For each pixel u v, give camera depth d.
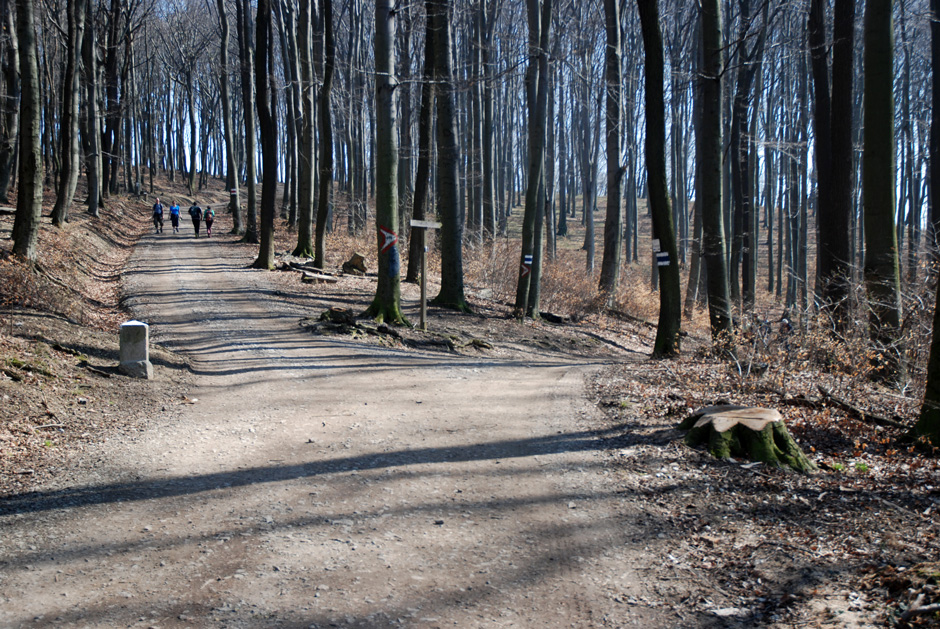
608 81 23.78
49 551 4.20
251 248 29.45
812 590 3.73
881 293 10.81
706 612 3.62
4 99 26.91
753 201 31.25
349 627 3.40
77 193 41.84
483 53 27.66
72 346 9.72
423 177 21.97
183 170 68.88
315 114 38.88
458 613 3.58
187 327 13.58
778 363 10.00
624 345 19.97
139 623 3.38
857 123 36.00
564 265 29.36
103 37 37.22
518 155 64.88
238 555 4.21
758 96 30.00
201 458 6.20
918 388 10.08
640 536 4.64
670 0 34.88
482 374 11.39
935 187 19.50
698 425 6.60
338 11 45.12
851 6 13.49
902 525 4.63
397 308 15.16
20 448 6.11
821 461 6.16
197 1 58.50
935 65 19.39
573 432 7.43
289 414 7.91
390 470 5.98
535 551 4.39
